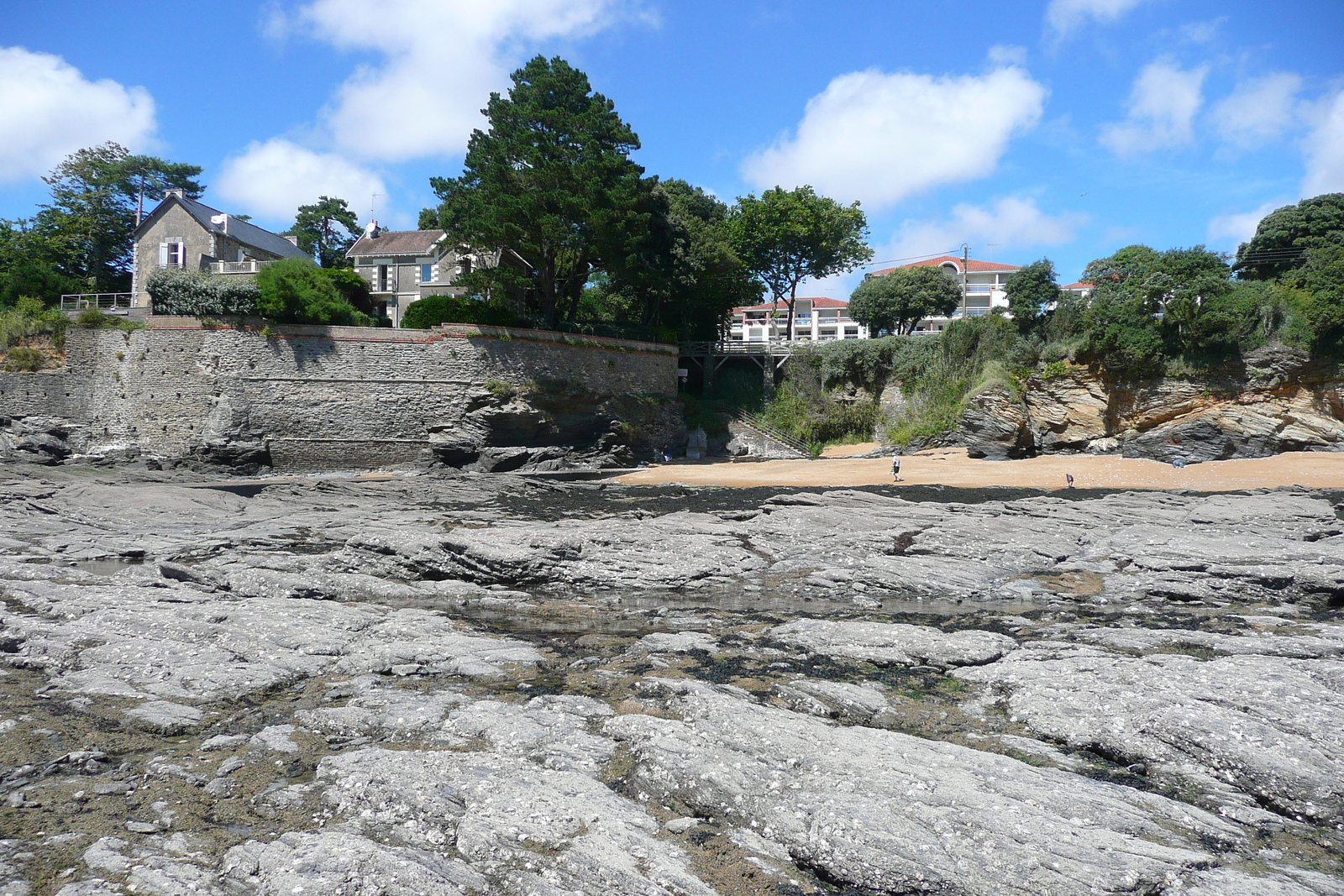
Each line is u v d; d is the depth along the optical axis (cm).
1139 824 695
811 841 675
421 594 1806
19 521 2525
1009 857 634
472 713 952
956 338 5225
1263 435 4122
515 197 4450
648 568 1931
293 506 2975
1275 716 905
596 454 4797
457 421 4534
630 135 4834
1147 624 1483
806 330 9431
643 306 5856
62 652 1204
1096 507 2625
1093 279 5106
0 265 5747
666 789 772
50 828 714
